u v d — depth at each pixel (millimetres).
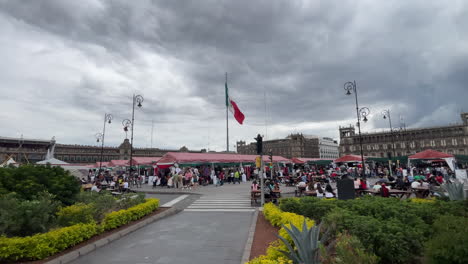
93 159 86562
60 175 8766
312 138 131875
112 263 5863
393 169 37375
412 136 91562
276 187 15086
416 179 17641
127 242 7539
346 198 9664
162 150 100812
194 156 28859
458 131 83438
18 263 5582
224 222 9977
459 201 7430
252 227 8750
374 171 38688
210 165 31641
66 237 6477
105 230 8352
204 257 6176
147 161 35062
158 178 27906
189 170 24125
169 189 23422
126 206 10867
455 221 4828
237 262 5824
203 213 12055
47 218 6789
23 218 6324
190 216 11391
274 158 40188
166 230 8914
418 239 5004
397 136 94500
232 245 7082
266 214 9859
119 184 23625
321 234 6105
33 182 7699
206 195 18531
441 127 86188
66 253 6270
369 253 4934
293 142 119938
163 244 7273
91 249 6820
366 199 8602
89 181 28734
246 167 34625
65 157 80812
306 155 123188
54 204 7371
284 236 5961
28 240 5766
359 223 5527
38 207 6586
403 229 5219
